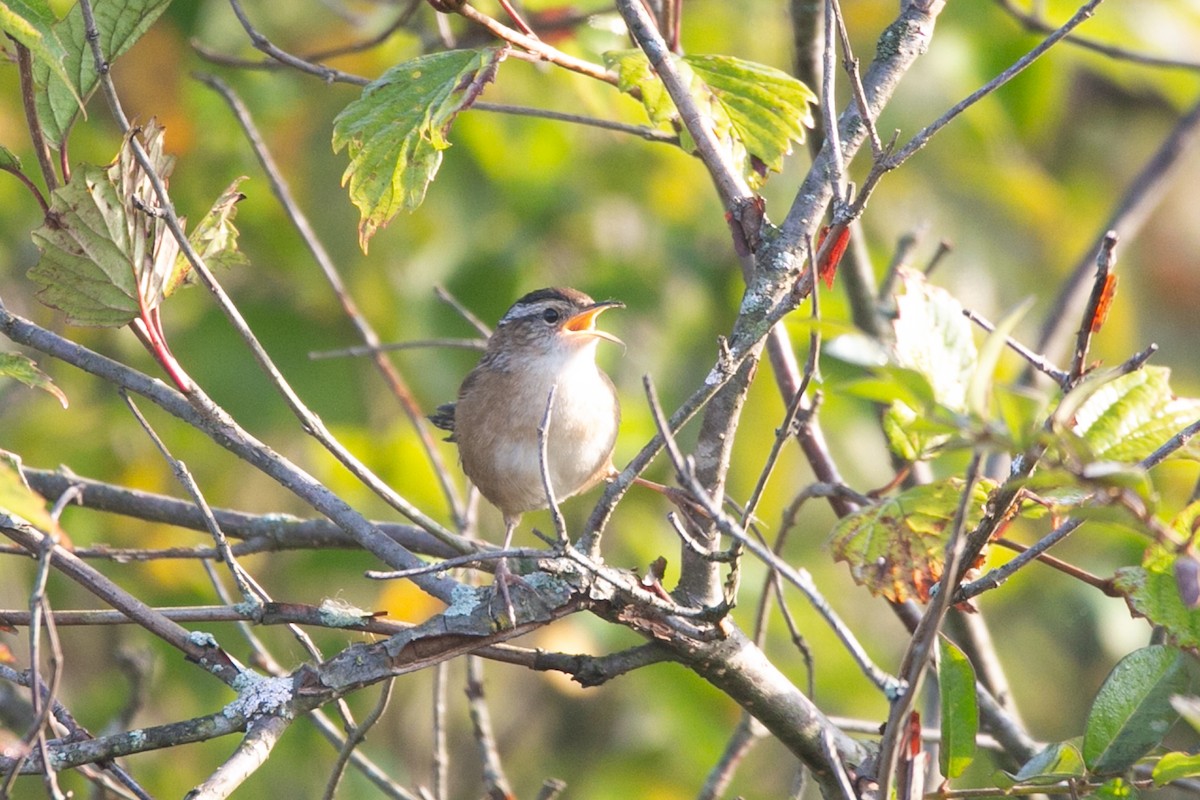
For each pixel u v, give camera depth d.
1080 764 6.24
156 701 11.60
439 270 13.00
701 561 6.98
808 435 8.25
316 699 6.18
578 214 13.52
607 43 9.73
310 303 12.68
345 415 12.49
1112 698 6.22
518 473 9.51
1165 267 17.88
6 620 6.42
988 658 8.72
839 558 6.41
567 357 9.46
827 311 11.59
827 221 9.03
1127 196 11.12
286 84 12.50
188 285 7.18
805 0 8.41
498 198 13.21
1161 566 6.16
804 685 12.60
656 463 13.12
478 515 13.41
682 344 13.62
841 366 12.41
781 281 6.63
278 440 12.79
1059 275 15.04
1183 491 9.73
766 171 7.82
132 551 7.86
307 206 12.47
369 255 12.57
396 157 6.77
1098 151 16.91
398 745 13.53
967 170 14.14
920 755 5.62
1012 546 6.82
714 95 7.36
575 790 13.37
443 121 6.69
